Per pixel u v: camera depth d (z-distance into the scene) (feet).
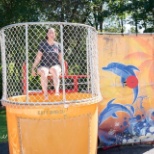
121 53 19.16
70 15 51.29
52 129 14.29
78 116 14.70
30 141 14.46
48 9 48.88
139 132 20.04
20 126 14.66
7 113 15.83
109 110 19.29
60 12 49.83
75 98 18.67
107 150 19.49
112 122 19.44
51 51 16.24
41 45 16.29
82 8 52.65
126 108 19.60
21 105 14.37
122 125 19.66
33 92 18.20
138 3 43.93
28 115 14.39
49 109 14.17
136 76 19.56
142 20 48.06
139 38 19.44
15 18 42.37
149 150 19.43
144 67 19.63
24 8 42.19
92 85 16.20
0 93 44.14
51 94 18.48
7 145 21.26
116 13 50.65
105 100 19.15
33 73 16.51
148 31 45.65
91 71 16.16
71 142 14.60
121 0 49.03
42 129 14.29
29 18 42.98
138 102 19.77
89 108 15.10
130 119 19.76
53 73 16.25
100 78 18.85
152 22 47.16
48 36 16.39
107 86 19.08
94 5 51.75
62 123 14.37
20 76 19.49
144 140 20.21
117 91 19.31
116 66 19.11
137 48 19.43
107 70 18.97
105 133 19.36
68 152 14.58
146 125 20.13
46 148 14.34
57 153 14.42
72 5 50.29
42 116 14.20
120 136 19.74
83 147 15.06
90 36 15.85
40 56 16.29
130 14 50.49
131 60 19.38
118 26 68.08
